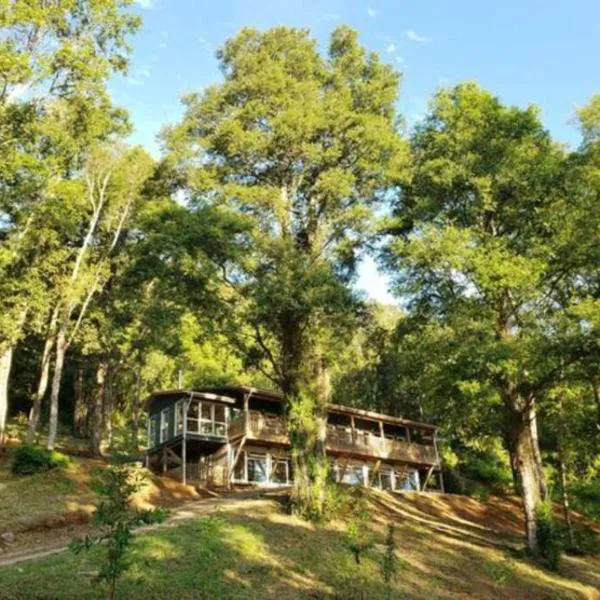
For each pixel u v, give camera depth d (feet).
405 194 81.00
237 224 70.23
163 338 117.80
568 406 83.41
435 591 55.01
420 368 74.43
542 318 68.69
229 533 57.77
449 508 109.50
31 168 63.26
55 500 68.95
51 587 38.83
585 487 124.16
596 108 70.44
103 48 67.72
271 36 83.97
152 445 113.80
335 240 80.84
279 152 77.25
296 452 73.31
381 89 83.46
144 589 41.06
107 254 105.29
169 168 82.33
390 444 129.39
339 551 60.44
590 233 64.64
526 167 69.41
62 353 98.43
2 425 99.76
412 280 71.97
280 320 73.56
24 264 97.09
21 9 57.06
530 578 63.82
